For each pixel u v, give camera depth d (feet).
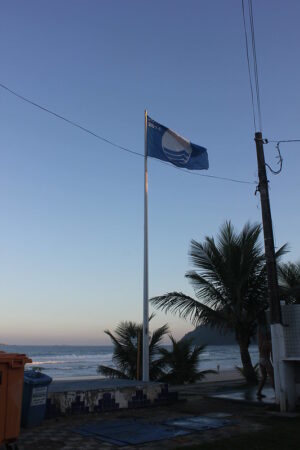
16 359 20.26
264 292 52.85
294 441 22.71
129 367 67.00
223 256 54.80
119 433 25.27
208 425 27.43
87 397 31.53
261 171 36.65
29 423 26.71
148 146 51.78
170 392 36.81
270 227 35.22
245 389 45.68
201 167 56.34
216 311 55.21
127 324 68.74
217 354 397.80
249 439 23.25
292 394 32.14
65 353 531.50
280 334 32.71
